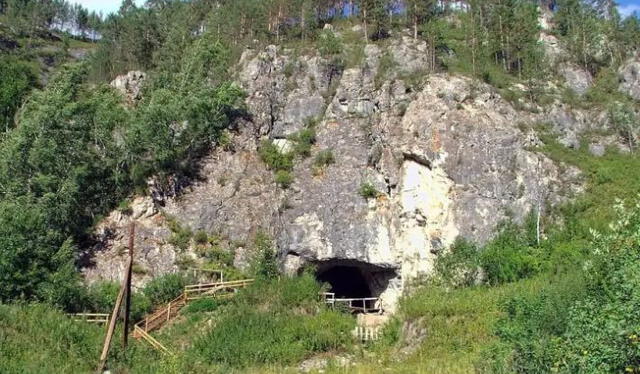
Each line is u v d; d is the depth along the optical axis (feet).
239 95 169.07
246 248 145.38
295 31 201.46
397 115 162.09
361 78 176.14
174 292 130.52
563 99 191.72
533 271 128.67
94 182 150.30
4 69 230.68
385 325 111.45
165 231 144.25
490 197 148.25
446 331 97.96
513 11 222.89
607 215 145.18
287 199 155.84
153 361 86.38
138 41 233.35
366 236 149.28
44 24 354.33
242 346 104.06
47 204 136.26
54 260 120.88
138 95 196.65
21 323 87.66
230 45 202.39
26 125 148.46
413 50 181.57
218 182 155.43
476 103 161.99
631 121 187.52
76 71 172.24
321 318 113.80
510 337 65.21
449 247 143.84
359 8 208.33
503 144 154.81
